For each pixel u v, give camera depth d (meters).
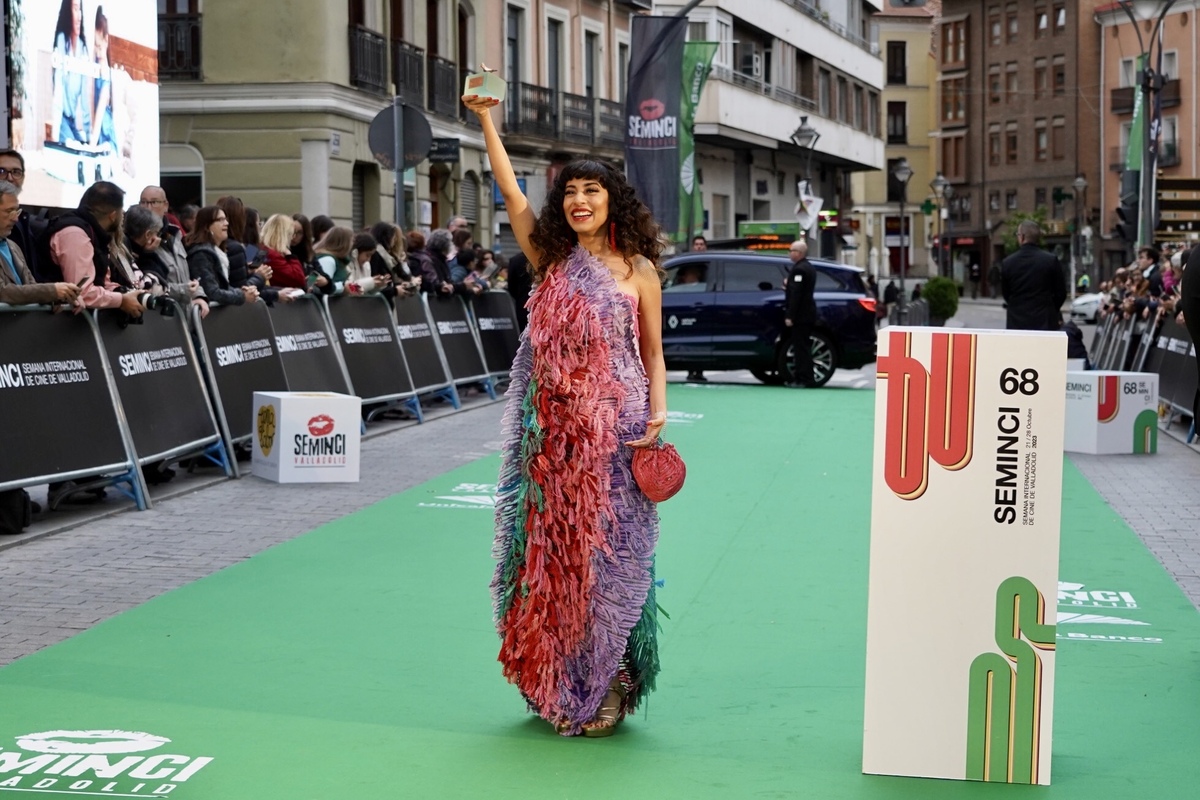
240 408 11.41
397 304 15.46
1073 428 13.57
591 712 4.97
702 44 28.48
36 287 8.52
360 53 26.66
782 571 7.93
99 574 7.62
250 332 11.81
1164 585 7.66
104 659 5.97
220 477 10.98
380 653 6.11
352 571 7.77
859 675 5.87
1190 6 71.25
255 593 7.22
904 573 4.58
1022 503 4.50
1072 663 6.08
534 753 4.85
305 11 25.31
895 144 94.25
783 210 53.50
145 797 4.43
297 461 10.85
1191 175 71.25
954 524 4.53
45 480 8.64
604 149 38.75
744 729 5.14
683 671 5.92
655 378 5.09
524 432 5.00
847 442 14.06
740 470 12.01
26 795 4.43
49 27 13.75
